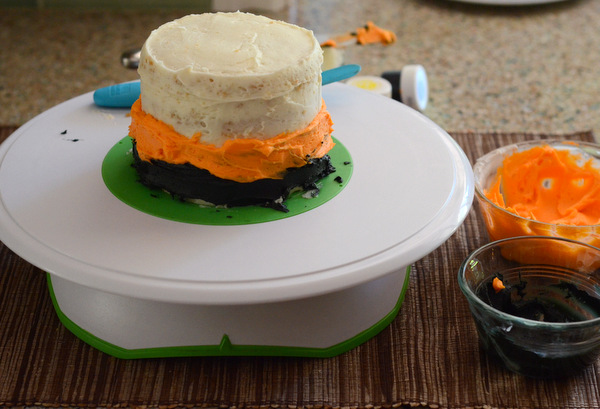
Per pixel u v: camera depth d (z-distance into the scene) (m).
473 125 0.87
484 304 0.54
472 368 0.57
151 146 0.58
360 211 0.57
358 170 0.62
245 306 0.56
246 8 1.13
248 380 0.56
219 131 0.55
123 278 0.52
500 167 0.70
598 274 0.58
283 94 0.55
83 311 0.58
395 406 0.55
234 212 0.57
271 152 0.56
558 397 0.55
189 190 0.58
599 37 1.10
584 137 0.82
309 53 0.56
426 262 0.67
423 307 0.62
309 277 0.52
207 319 0.56
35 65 0.99
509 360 0.56
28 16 1.14
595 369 0.57
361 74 0.98
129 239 0.55
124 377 0.57
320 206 0.58
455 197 0.59
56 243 0.54
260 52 0.56
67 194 0.59
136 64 0.96
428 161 0.63
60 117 0.70
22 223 0.56
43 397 0.55
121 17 1.14
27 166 0.62
